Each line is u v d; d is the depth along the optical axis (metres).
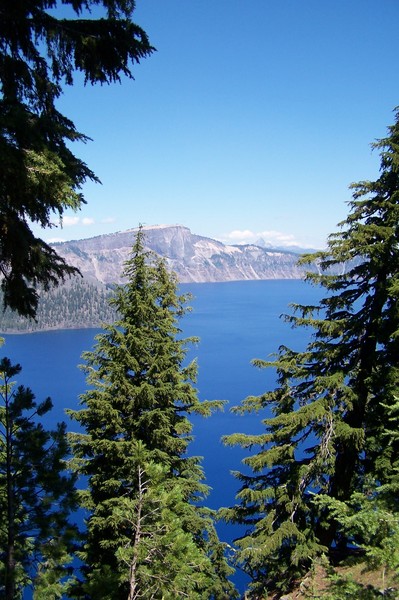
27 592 26.34
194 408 16.25
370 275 11.98
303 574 13.06
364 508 6.94
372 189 12.58
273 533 12.55
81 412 14.25
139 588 8.80
